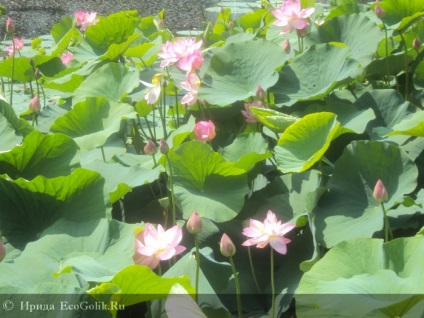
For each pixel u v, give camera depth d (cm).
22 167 362
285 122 363
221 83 430
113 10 1230
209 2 1212
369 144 338
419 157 381
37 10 1233
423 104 459
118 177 370
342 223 325
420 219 333
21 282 260
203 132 369
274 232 283
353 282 248
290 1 459
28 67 589
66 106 510
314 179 353
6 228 326
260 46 438
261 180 399
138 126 525
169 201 380
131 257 276
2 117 392
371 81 507
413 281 255
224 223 360
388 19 533
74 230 310
